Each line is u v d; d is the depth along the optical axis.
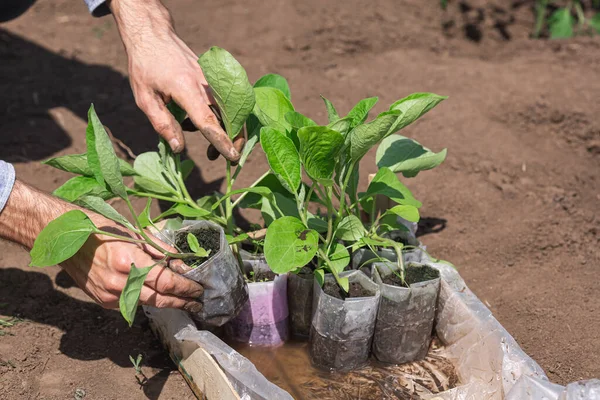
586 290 2.37
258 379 1.68
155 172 2.12
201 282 1.72
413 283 1.83
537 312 2.27
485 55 4.20
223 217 2.10
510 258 2.56
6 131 3.26
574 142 3.30
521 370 1.74
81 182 1.87
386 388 1.88
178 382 1.99
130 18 2.05
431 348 2.03
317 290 1.85
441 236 2.68
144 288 1.63
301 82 3.80
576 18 4.69
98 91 3.70
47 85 3.73
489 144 3.27
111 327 2.21
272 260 1.64
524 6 4.79
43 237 1.55
